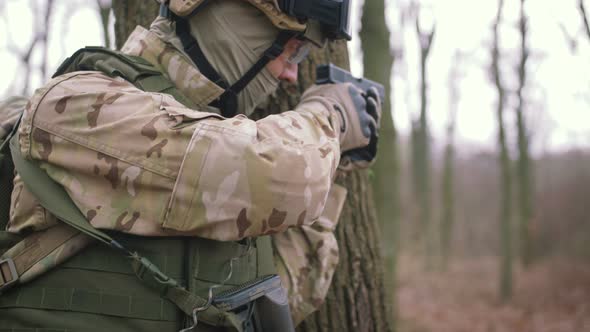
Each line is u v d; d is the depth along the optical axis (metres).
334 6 1.09
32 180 0.96
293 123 1.00
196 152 0.89
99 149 0.91
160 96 0.96
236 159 0.89
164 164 0.90
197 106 1.09
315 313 1.68
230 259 1.02
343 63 1.74
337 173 1.36
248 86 1.13
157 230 0.92
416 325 9.06
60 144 0.93
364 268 1.77
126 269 0.96
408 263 16.12
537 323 9.22
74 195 0.93
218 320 0.97
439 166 28.66
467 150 29.88
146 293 0.95
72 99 0.94
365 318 1.76
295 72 1.22
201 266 0.98
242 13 1.08
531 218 15.27
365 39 3.82
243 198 0.90
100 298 0.95
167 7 1.11
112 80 0.99
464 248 19.88
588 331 8.58
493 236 20.62
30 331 0.95
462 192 25.41
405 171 23.44
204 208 0.90
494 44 11.79
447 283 13.09
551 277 13.11
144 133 0.91
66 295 0.95
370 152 1.25
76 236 0.96
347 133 1.18
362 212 1.79
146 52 1.09
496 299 11.20
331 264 1.35
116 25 1.78
